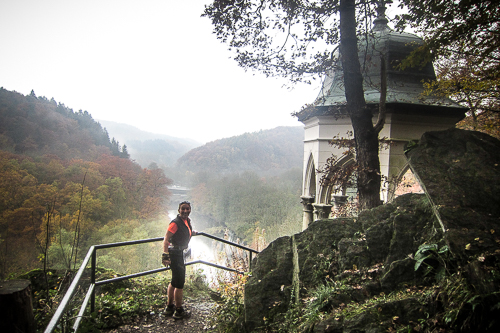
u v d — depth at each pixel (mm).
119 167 72375
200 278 5859
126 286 4680
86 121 113562
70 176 57000
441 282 2260
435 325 1938
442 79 7816
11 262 23719
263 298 3246
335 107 6898
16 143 71812
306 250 3338
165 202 75750
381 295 2520
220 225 69500
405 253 2828
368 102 8070
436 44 5910
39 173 54875
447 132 3434
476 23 5410
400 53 9086
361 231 3309
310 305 2715
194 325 3758
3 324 1580
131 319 3795
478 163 2992
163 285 4953
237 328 3309
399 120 8320
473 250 2225
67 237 23125
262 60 6383
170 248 3779
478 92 8000
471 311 1822
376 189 5281
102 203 50094
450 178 2914
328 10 5957
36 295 3783
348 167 5754
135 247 41438
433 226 2799
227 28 6043
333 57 6289
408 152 3506
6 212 30344
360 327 2131
